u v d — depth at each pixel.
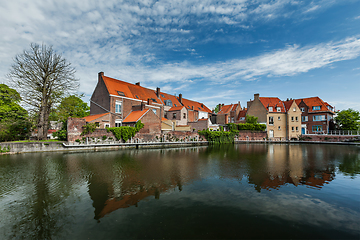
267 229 5.63
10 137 23.55
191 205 7.23
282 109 47.94
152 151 23.27
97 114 32.94
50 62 23.83
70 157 17.28
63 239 5.23
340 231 5.57
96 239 5.19
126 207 7.08
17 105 26.64
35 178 10.60
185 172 12.22
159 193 8.47
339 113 47.50
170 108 44.59
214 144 36.09
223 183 9.91
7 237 5.34
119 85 35.00
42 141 20.31
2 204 7.32
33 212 6.69
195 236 5.29
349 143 36.00
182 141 32.66
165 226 5.79
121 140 24.78
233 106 58.59
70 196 8.09
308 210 6.88
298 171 12.72
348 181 10.43
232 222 6.02
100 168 13.05
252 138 43.00
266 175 11.60
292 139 44.28
